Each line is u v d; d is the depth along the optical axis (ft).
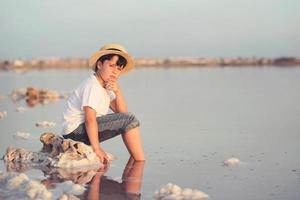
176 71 108.78
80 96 18.24
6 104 42.98
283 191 13.88
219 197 13.28
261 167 17.24
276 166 17.39
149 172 16.51
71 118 18.43
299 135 24.45
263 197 13.26
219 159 18.72
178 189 13.62
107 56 18.25
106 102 18.54
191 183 14.90
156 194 13.46
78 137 18.44
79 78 80.33
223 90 55.42
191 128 27.25
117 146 21.58
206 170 16.80
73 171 16.53
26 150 19.07
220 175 16.01
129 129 18.39
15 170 16.69
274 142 22.50
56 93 49.32
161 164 17.84
